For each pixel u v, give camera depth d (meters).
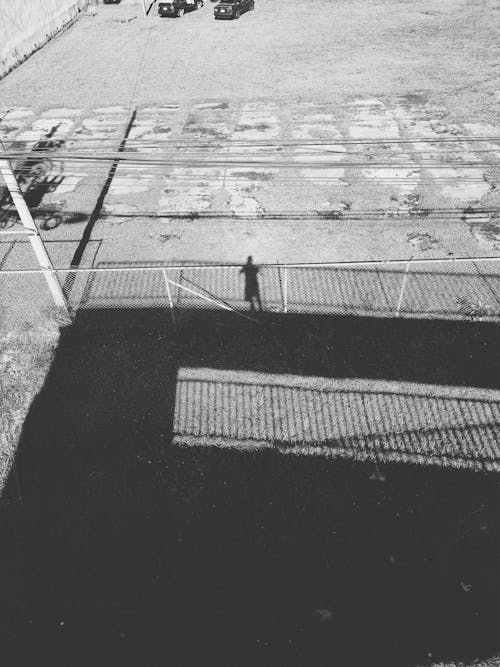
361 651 5.25
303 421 7.58
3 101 19.81
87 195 13.84
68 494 6.75
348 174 14.08
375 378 8.16
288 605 5.59
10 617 5.61
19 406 7.97
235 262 11.07
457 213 12.32
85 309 9.81
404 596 5.63
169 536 6.26
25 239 12.07
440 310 9.44
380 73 20.39
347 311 9.52
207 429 7.52
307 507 6.48
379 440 7.26
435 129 16.03
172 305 9.47
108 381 8.31
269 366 8.44
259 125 16.88
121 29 27.92
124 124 17.42
